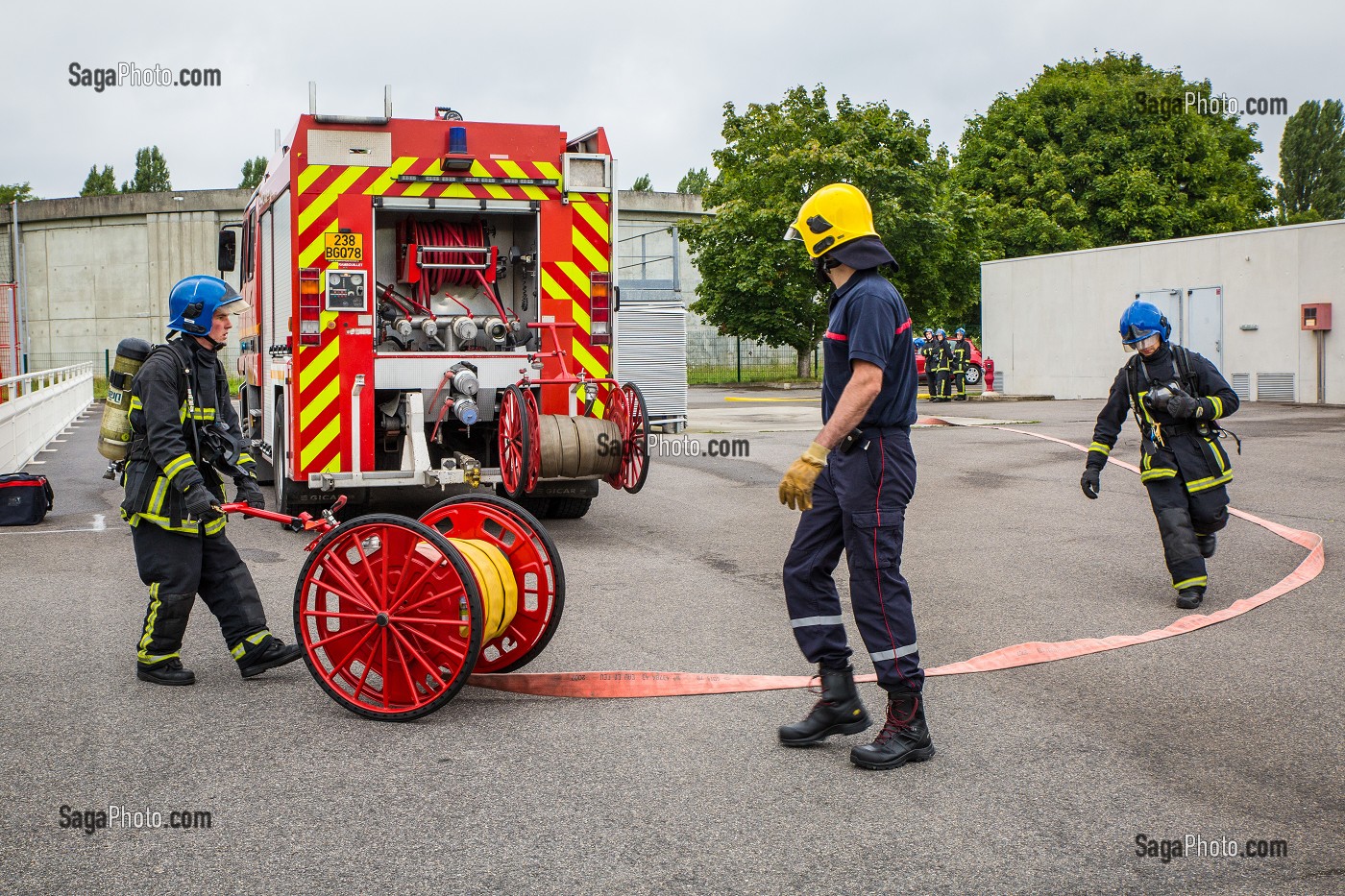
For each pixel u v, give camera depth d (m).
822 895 3.05
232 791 3.80
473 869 3.21
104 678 5.14
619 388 8.69
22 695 4.88
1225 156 45.62
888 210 34.81
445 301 9.29
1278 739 4.24
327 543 4.61
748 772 3.96
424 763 4.06
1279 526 8.91
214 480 5.09
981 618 6.22
